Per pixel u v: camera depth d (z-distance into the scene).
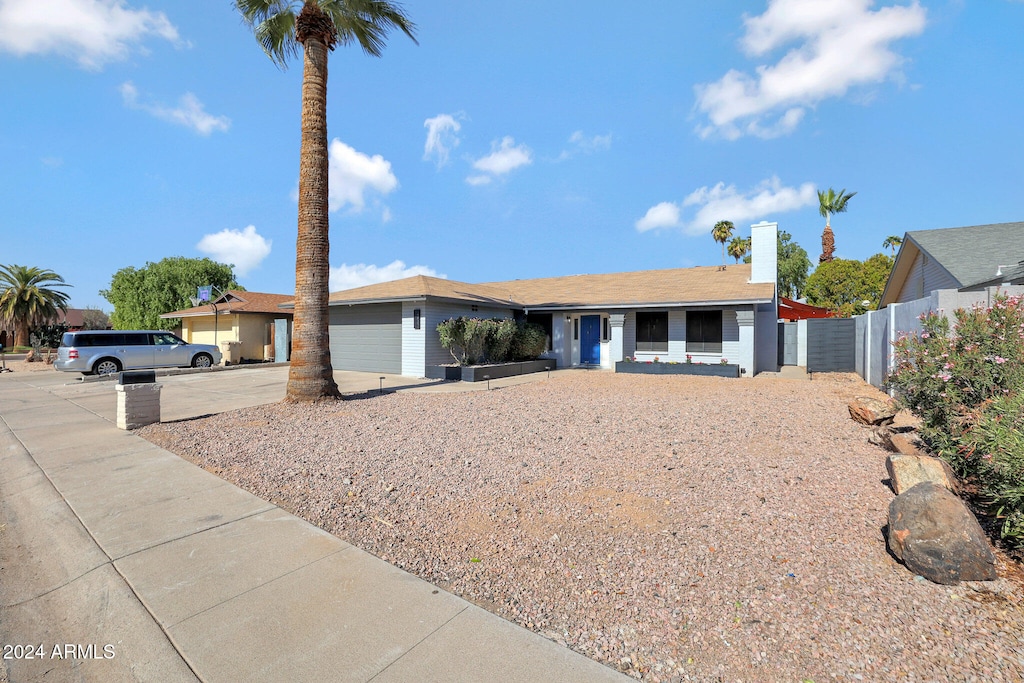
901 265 17.80
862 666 2.42
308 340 10.45
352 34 11.33
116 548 3.83
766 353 18.91
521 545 3.82
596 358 21.17
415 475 5.55
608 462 5.87
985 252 13.35
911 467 4.28
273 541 3.92
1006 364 4.55
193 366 19.72
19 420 9.45
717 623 2.80
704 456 5.96
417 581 3.30
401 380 15.47
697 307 17.41
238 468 5.92
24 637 2.89
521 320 20.22
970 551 3.08
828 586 3.12
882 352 11.75
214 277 37.53
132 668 2.55
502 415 9.16
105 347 17.70
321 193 10.45
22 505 4.99
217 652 2.61
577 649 2.61
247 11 10.78
